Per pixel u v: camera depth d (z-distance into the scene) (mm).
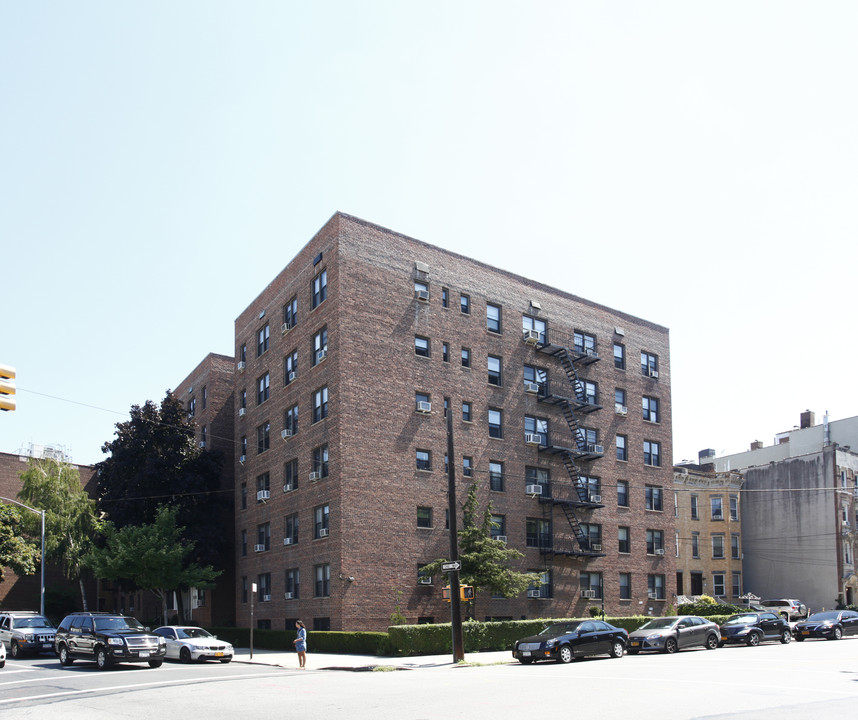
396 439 42000
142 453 52469
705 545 66875
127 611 69688
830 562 65500
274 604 46031
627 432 53750
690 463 80750
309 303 45125
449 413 32781
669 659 30578
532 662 30797
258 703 19219
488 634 37188
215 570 53125
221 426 59125
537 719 15289
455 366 45375
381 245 43750
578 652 30547
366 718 16062
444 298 45969
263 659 35250
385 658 33844
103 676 27531
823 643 40094
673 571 54000
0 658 31625
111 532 47531
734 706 16641
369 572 39562
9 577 64625
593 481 50906
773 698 17953
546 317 50938
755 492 71500
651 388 56281
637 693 19109
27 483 58719
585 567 48750
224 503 54469
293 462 46000
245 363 54000
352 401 40812
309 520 42719
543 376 49969
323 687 22625
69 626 33312
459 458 44250
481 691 20172
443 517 42969
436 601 41531
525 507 46656
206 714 17469
